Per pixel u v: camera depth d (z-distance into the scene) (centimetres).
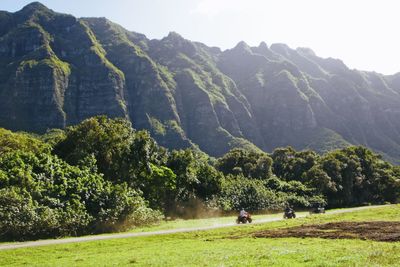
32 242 3581
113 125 7250
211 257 2181
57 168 5003
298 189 10662
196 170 8262
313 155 14938
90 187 4878
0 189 4147
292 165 14562
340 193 12575
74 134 6806
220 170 13600
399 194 13800
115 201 4912
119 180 6700
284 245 2675
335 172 12375
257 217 6906
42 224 4000
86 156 6128
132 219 5038
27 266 2348
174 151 8431
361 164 14088
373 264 1712
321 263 1769
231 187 8625
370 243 2584
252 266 1794
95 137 6725
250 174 12938
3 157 4884
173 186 7400
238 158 13700
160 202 7281
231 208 8094
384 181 13850
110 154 6738
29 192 4306
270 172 13088
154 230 4628
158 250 2784
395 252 2059
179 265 1975
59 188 4606
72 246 3177
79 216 4366
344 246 2464
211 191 8112
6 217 3844
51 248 3070
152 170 7238
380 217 4859
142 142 7256
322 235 3172
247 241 3105
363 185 13550
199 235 3812
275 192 10094
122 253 2723
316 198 10206
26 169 4641
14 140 7569
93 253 2847
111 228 4688
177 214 7450
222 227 4434
